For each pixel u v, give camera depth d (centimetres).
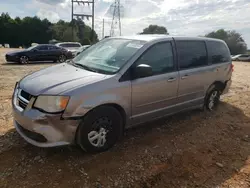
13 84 737
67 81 307
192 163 324
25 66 1278
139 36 411
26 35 7394
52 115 280
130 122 357
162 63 387
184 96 433
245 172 312
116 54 369
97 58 383
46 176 277
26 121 288
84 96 292
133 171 297
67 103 282
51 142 286
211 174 304
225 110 539
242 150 369
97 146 321
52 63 1512
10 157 308
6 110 471
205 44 479
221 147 374
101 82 311
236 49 7075
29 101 290
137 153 336
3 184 260
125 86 330
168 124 442
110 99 314
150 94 367
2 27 7162
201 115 497
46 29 7631
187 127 434
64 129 287
